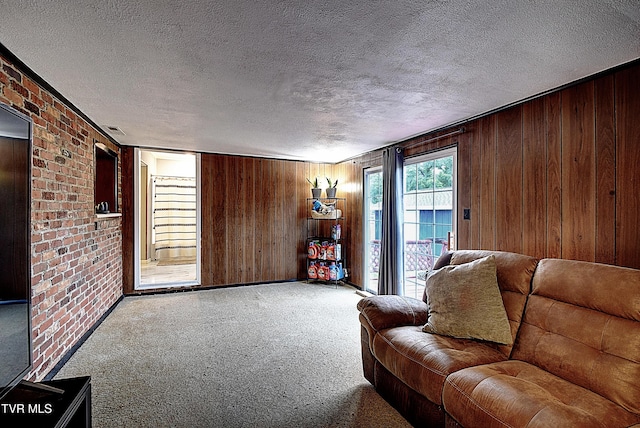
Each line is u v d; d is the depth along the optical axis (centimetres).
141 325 368
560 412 135
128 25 169
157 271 670
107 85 250
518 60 208
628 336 157
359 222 545
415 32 176
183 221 852
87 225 334
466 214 338
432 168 394
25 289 152
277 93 268
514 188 287
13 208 143
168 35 179
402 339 212
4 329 136
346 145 473
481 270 224
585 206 234
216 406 217
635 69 207
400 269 426
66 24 168
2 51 195
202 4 151
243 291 524
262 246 575
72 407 140
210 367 270
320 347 312
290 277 596
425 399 190
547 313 196
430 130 384
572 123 243
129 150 491
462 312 215
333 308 434
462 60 208
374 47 192
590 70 222
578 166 239
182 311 420
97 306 365
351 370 268
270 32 176
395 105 296
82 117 323
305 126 371
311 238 611
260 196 573
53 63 213
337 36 180
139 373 259
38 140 237
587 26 168
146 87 254
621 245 214
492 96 270
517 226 284
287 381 249
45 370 241
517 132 285
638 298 160
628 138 210
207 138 436
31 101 229
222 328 360
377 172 516
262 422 201
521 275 221
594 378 159
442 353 191
